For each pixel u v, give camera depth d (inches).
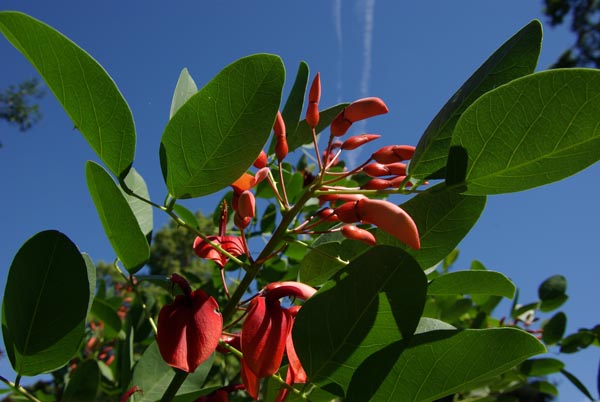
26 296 68.3
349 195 73.0
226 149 66.4
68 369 131.9
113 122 67.7
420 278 58.9
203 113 64.5
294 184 146.6
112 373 149.5
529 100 59.5
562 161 62.2
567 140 60.3
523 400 160.9
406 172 72.0
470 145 64.2
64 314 68.7
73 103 66.4
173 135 66.2
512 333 57.4
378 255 60.3
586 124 58.8
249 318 62.1
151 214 95.3
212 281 143.3
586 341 166.6
